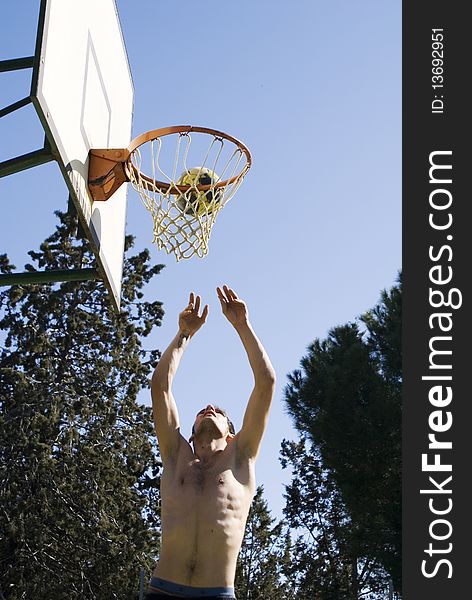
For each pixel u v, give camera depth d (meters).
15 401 26.98
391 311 22.23
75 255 29.45
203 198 7.73
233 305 6.05
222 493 5.49
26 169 6.57
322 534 38.81
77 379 28.23
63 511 26.23
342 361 21.72
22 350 28.42
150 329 29.52
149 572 26.53
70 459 26.62
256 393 5.74
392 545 20.02
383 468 20.31
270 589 42.19
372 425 20.33
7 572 25.25
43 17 6.21
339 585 36.59
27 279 7.44
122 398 28.72
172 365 5.90
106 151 7.49
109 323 29.23
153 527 28.16
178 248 7.66
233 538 5.43
